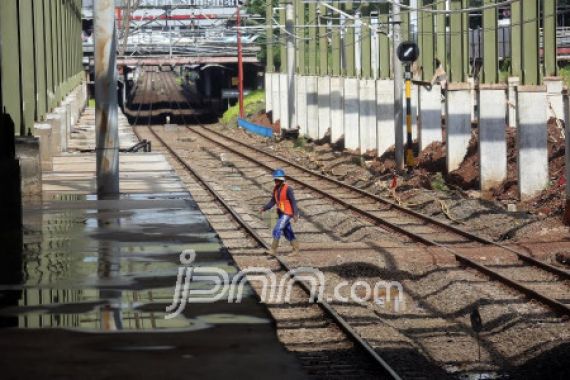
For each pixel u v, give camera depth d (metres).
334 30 171.62
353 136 157.62
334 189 104.81
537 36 89.06
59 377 27.30
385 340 41.47
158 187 84.50
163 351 30.16
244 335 32.34
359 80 148.88
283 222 61.53
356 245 65.62
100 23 76.56
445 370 38.25
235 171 133.50
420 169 114.75
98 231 57.38
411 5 121.94
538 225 72.19
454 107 106.94
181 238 54.44
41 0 112.19
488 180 96.44
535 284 53.47
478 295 50.75
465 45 107.69
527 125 88.31
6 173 60.09
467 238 69.75
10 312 35.66
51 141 101.75
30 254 49.03
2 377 27.30
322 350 37.38
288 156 151.88
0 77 66.19
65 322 33.97
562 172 91.12
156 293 39.22
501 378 37.22
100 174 78.50
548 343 41.22
